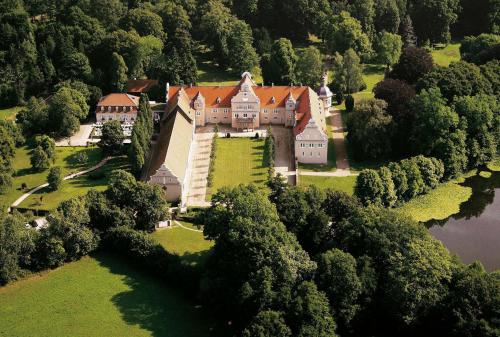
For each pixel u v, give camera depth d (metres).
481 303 161.62
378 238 179.38
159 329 177.00
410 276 168.00
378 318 173.62
